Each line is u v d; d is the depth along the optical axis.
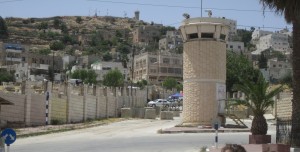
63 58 194.62
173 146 24.92
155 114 58.22
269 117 50.41
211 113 37.28
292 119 18.97
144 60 169.50
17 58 174.12
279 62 166.12
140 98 77.12
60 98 46.53
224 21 38.06
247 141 27.02
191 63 38.09
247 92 24.67
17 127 38.94
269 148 18.27
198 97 37.56
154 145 25.67
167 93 110.94
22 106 40.12
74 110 49.31
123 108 61.75
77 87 54.38
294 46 19.12
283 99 47.53
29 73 133.50
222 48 38.28
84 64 188.62
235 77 74.44
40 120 43.06
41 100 43.25
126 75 170.25
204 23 37.50
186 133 34.06
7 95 37.91
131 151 22.89
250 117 51.19
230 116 37.78
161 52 174.75
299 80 18.88
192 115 37.66
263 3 19.44
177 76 168.88
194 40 38.03
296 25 19.08
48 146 26.16
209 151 21.58
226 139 28.70
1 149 13.75
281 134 22.31
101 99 57.50
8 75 117.19
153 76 166.12
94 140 29.94
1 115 37.28
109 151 23.03
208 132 34.28
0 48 172.38
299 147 18.62
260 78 25.16
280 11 19.31
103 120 53.41
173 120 53.50
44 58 182.12
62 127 41.00
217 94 37.50
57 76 141.88
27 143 28.33
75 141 29.36
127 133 35.56
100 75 159.12
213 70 37.62
